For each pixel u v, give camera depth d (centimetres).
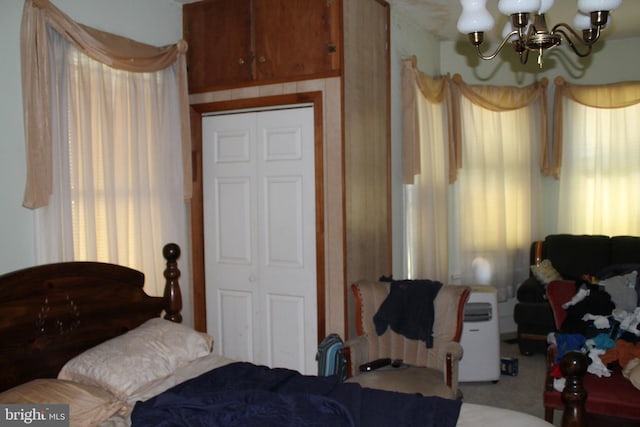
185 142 336
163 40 338
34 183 247
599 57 484
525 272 496
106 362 225
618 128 473
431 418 192
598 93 473
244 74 338
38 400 196
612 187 477
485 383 382
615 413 237
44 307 228
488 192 485
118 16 305
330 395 212
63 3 273
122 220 298
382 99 369
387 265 377
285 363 340
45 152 251
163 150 323
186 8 354
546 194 508
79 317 243
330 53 313
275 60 328
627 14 406
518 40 222
